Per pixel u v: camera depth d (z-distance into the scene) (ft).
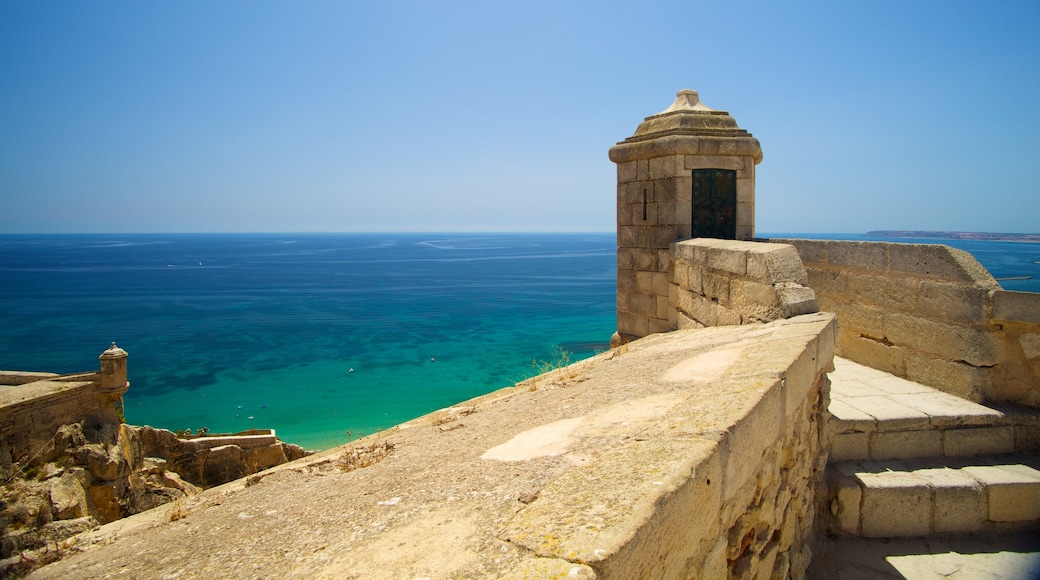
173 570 9.79
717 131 35.70
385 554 8.05
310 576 7.88
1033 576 14.84
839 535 16.92
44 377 60.18
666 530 7.52
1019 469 17.39
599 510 7.47
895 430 18.28
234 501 15.02
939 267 21.15
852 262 25.79
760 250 22.77
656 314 37.14
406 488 11.56
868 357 24.95
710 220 36.01
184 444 66.49
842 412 18.94
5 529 46.91
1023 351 19.31
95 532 16.14
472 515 8.87
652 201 37.14
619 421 12.50
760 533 12.06
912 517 16.63
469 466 12.03
